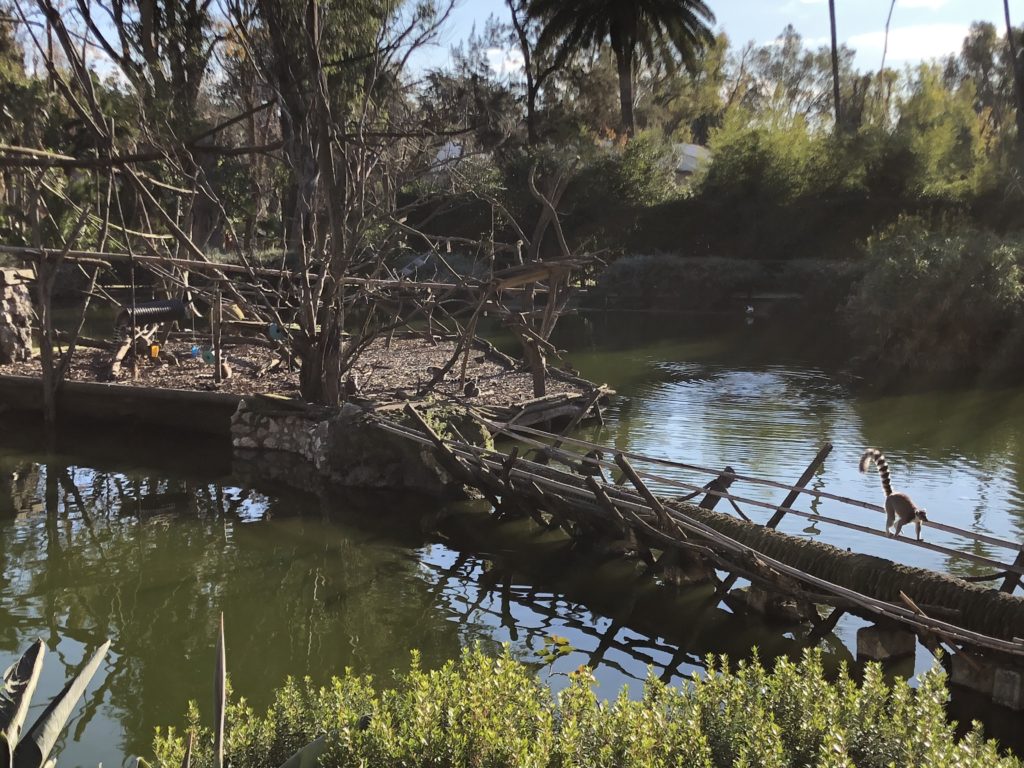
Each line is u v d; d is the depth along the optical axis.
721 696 4.21
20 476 12.51
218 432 14.57
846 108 56.31
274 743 3.97
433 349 21.00
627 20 35.97
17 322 18.55
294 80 14.61
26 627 7.73
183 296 17.30
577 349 26.33
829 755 3.52
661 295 36.03
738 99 68.75
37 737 3.65
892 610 6.62
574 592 8.69
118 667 7.00
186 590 8.62
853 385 19.78
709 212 39.12
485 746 3.56
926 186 36.94
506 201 37.59
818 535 9.75
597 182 39.06
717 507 10.76
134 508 11.16
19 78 19.98
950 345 21.39
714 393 18.91
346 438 12.21
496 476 10.23
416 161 17.36
